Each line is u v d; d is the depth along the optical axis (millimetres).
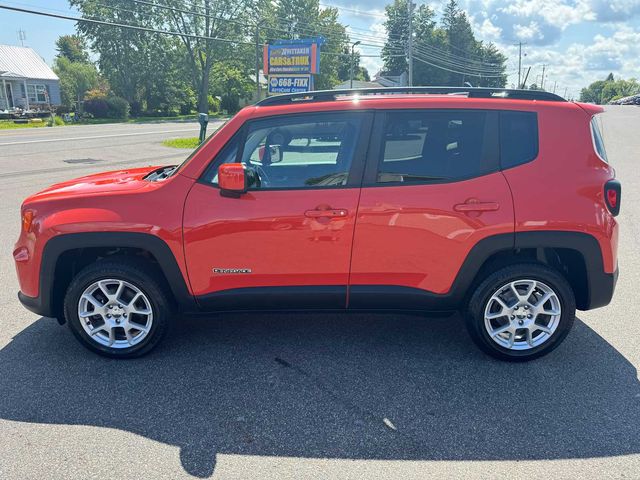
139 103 56250
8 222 8070
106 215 3613
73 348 4008
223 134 3695
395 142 3613
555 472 2656
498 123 3645
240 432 2994
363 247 3598
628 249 6520
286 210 3551
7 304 4879
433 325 4410
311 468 2699
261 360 3812
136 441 2914
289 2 72375
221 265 3639
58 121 39531
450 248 3580
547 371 3645
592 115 3719
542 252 3955
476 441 2902
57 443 2895
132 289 3756
